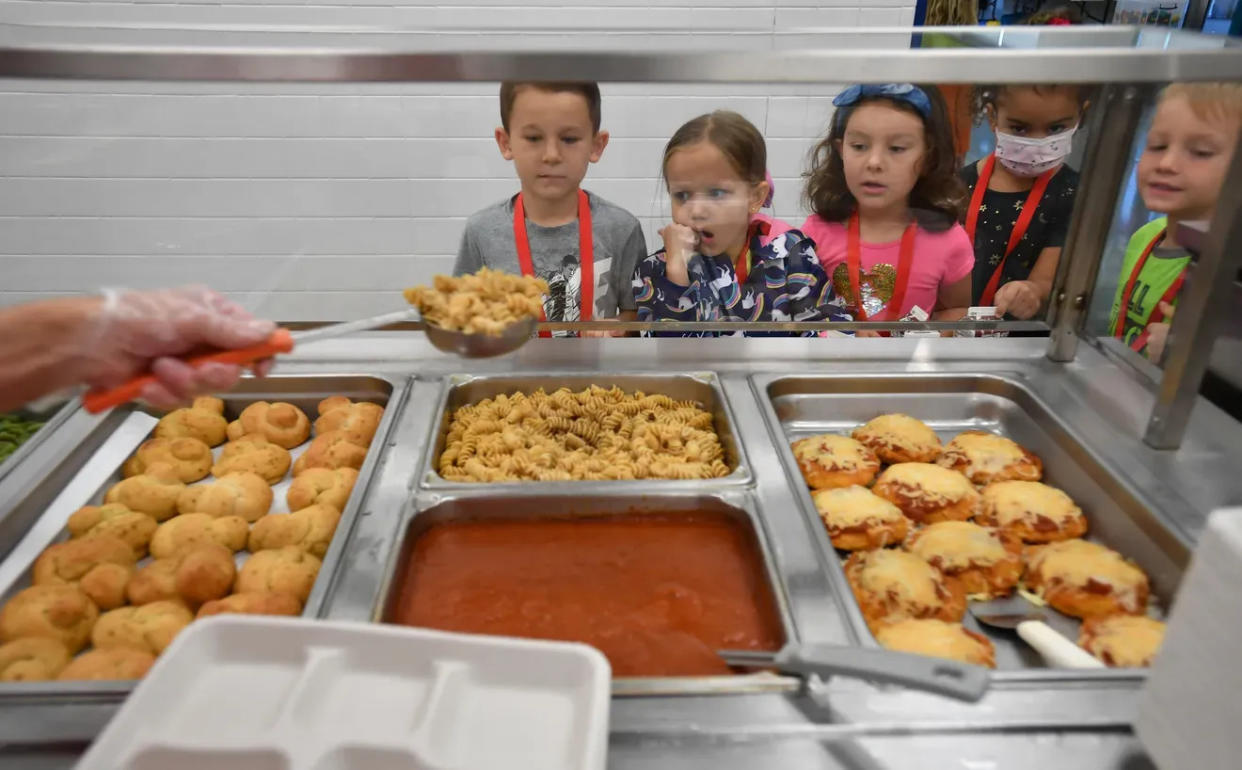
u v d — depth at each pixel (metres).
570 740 0.62
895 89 1.27
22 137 2.52
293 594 1.00
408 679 0.68
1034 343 1.51
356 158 2.51
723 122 1.39
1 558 1.06
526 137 1.49
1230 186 0.99
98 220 2.65
